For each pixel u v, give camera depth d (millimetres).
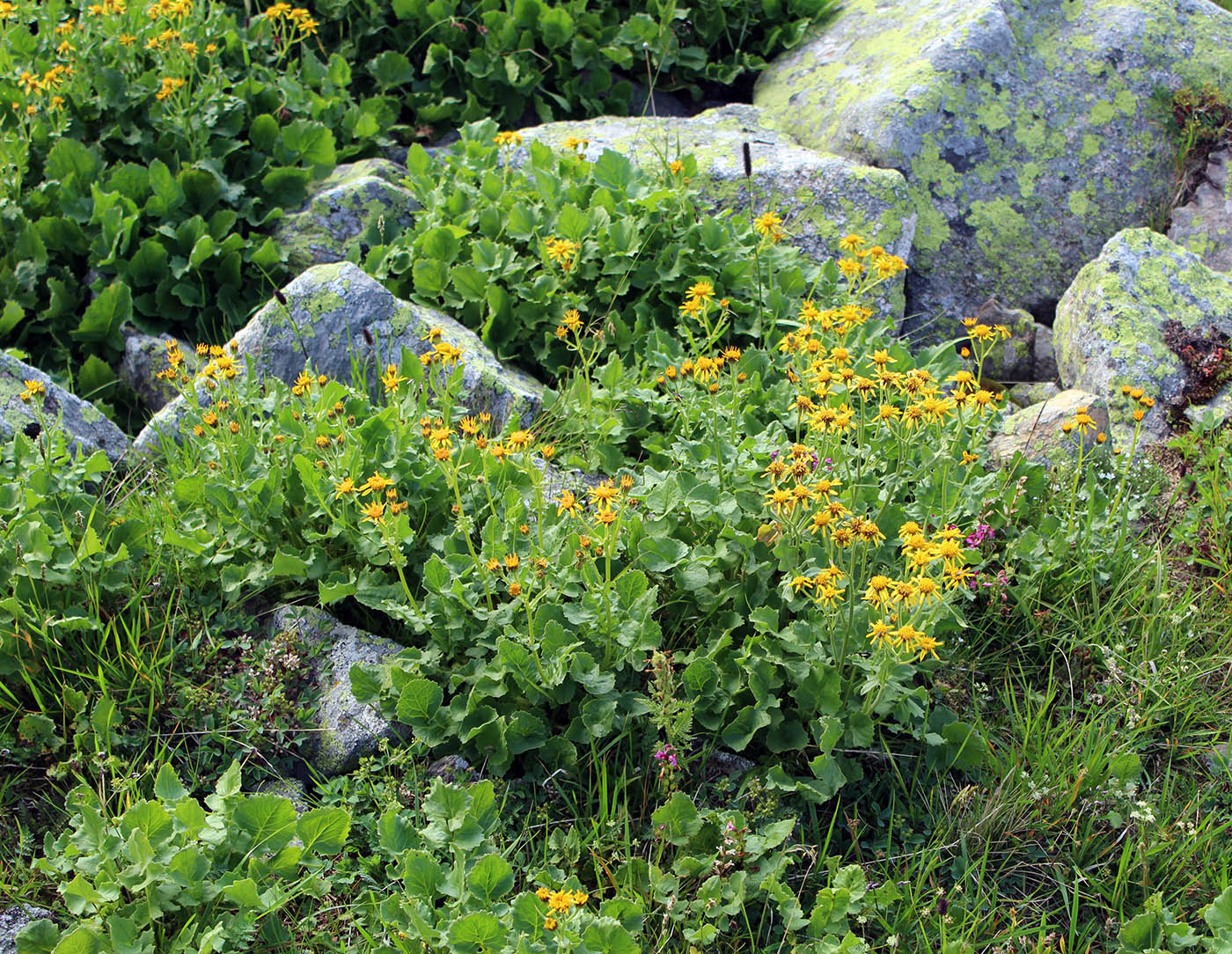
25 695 3498
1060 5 6742
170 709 3482
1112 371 5246
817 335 4672
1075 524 4137
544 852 3197
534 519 3959
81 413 4598
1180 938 3006
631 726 3400
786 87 7156
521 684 3324
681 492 3822
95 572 3604
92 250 5699
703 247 5371
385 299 4984
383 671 3463
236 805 2980
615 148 6391
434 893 2922
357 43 7434
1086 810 3436
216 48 6367
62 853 3014
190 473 4105
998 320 5949
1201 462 4871
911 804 3396
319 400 4109
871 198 5797
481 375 4734
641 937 3002
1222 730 3736
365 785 3316
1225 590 4289
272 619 3738
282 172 6102
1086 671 3895
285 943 2910
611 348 5211
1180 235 6379
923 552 3207
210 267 5754
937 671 3732
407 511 3852
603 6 7508
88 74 6223
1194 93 6590
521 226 5426
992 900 3207
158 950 2840
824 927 3004
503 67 7176
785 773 3406
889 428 3979
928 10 6863
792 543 3562
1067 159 6395
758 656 3422
